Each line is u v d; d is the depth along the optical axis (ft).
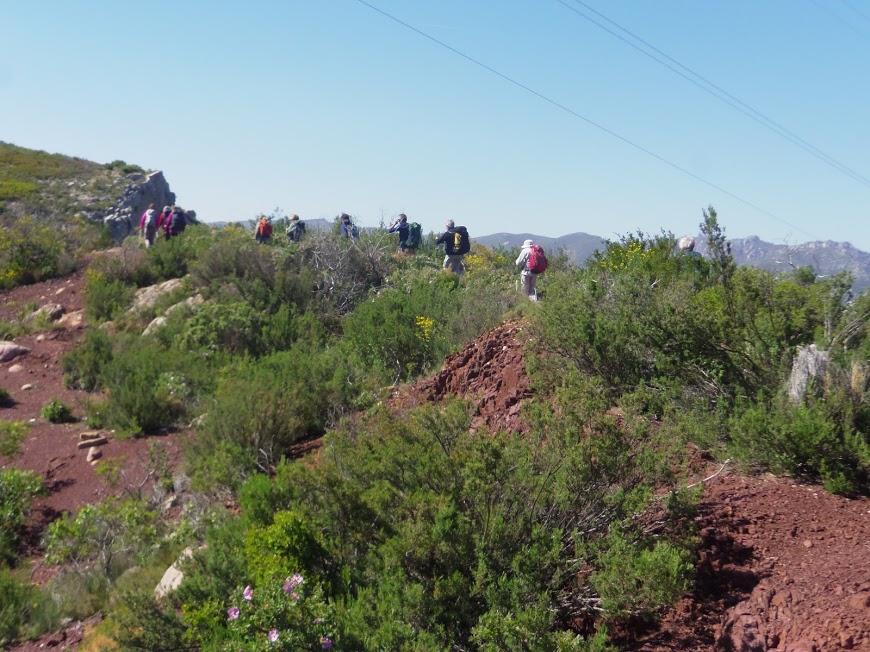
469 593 14.28
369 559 16.05
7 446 37.60
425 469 16.87
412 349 41.16
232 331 49.78
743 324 22.97
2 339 57.11
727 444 19.76
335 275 59.00
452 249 59.82
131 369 45.80
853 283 23.11
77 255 75.97
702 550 15.48
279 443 32.19
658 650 13.28
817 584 13.57
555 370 24.45
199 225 83.46
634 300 24.61
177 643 16.90
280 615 13.57
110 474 33.96
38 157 128.36
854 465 17.93
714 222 23.48
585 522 15.65
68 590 24.56
